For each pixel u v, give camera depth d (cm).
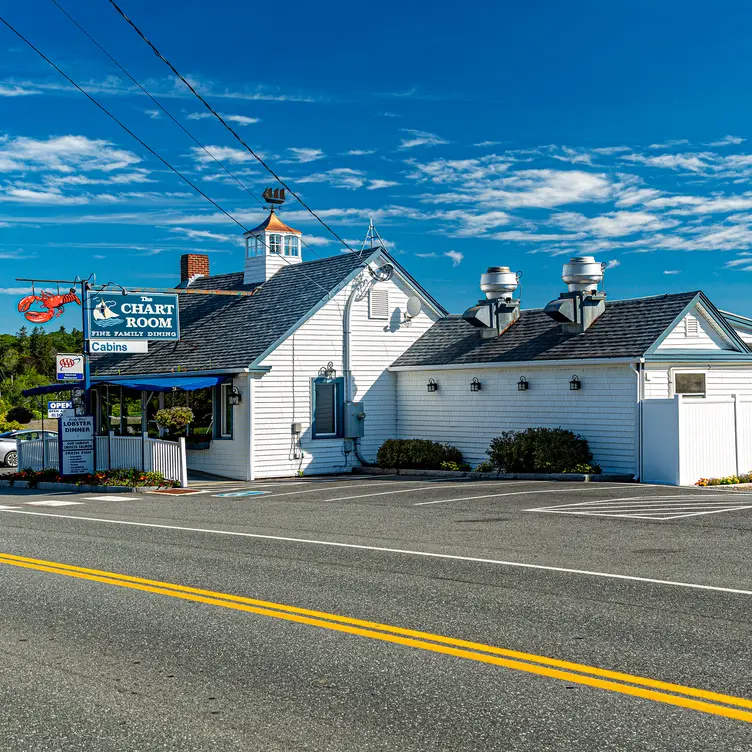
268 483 2314
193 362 2664
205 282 3388
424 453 2530
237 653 693
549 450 2147
